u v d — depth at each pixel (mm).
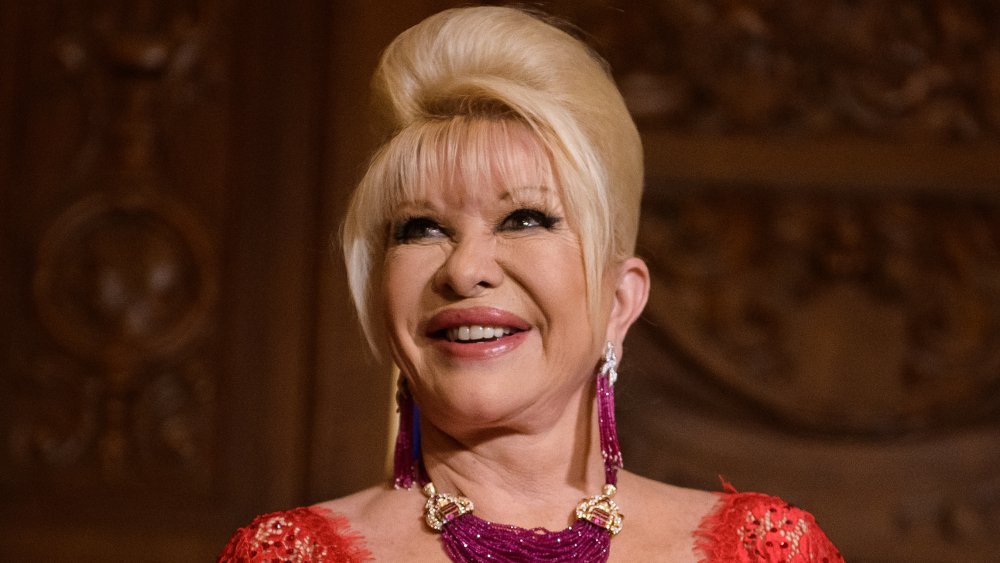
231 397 11766
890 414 12586
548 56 5285
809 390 12586
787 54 12914
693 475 12469
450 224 5129
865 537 12430
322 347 11672
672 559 5254
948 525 12469
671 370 12641
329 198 11875
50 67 12102
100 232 11961
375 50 12008
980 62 12875
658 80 12852
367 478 11500
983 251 12773
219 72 12086
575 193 5094
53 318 11867
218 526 11633
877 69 12891
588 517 5250
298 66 12047
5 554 11625
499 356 5047
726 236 12758
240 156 12000
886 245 12734
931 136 12836
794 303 12688
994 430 12609
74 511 11703
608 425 5438
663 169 12750
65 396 11828
